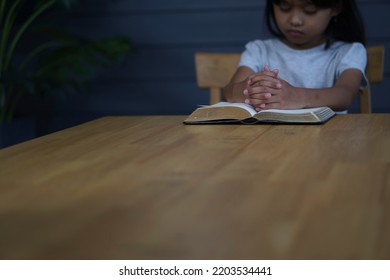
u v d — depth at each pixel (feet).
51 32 9.28
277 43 6.63
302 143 3.27
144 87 10.40
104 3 10.23
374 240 1.66
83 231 1.79
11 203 2.13
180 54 10.18
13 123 9.54
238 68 6.32
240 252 1.60
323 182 2.34
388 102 9.61
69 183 2.42
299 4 5.76
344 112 6.03
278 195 2.15
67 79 9.73
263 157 2.88
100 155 3.05
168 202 2.09
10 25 9.16
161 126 4.17
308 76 6.38
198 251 1.61
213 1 9.93
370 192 2.17
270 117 4.09
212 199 2.11
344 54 6.11
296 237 1.70
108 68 10.11
